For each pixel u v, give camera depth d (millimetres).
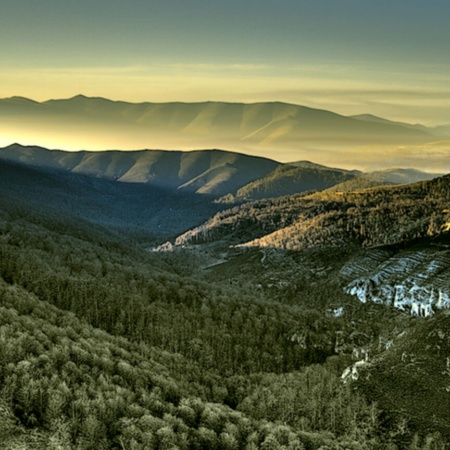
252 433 114000
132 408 104625
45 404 95688
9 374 101062
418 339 161875
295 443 112375
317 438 118750
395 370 150750
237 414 120625
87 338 148875
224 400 149250
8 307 147500
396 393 142000
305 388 152375
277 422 126875
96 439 91688
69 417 94812
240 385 159375
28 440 87562
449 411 132000
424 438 126125
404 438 127375
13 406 93625
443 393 138125
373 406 136750
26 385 97562
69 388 103375
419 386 142250
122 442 93062
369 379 148625
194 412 116062
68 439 89500
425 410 134000
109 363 125500
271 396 142750
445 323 163125
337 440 122688
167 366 156000
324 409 139250
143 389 118438
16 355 108562
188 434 105250
